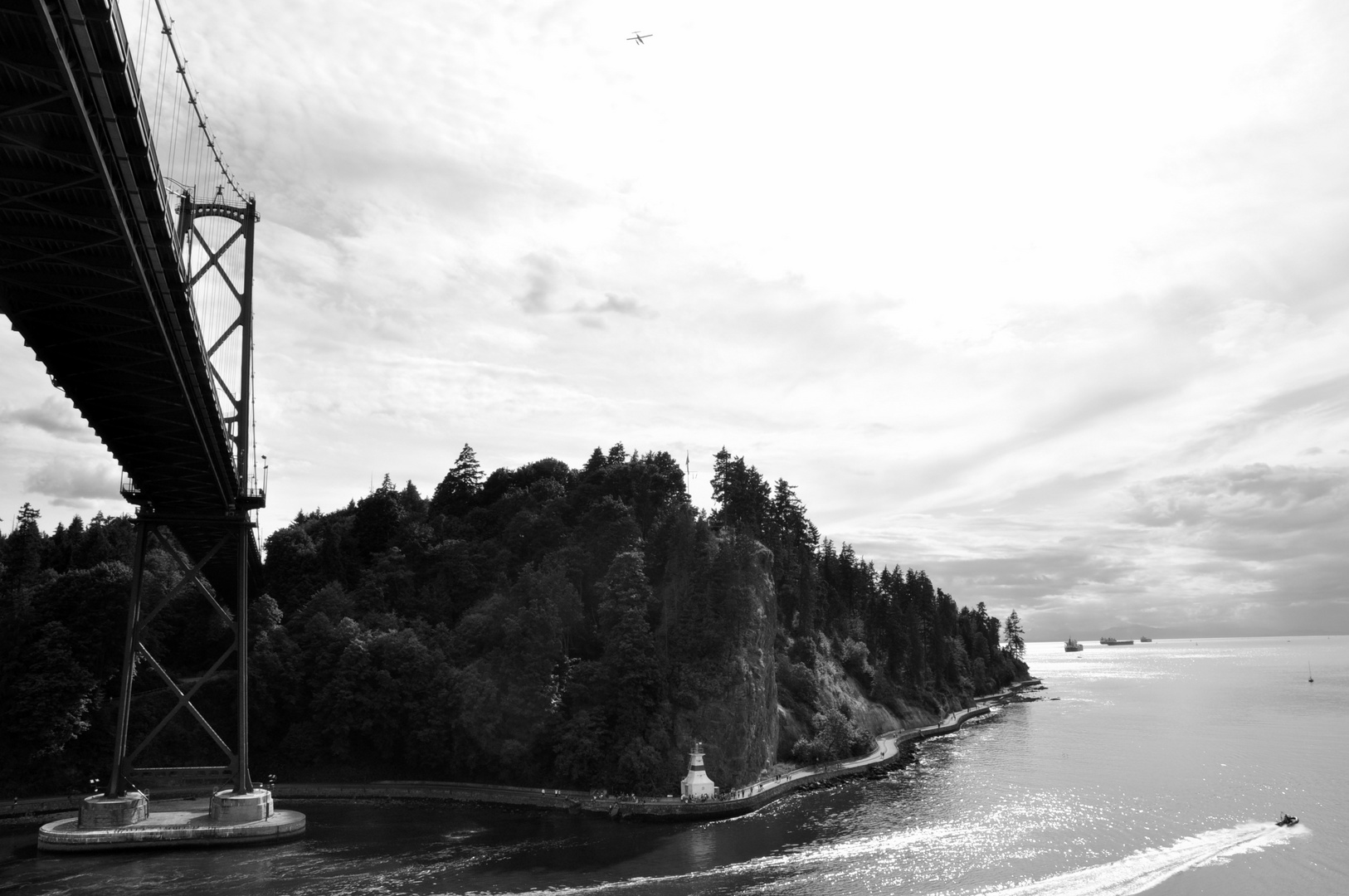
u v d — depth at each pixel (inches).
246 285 4151.1
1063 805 4653.1
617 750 4982.8
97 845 3762.3
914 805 4709.6
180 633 5915.4
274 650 5610.2
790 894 3208.7
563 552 6299.2
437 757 5255.9
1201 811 4461.1
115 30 1696.6
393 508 7268.7
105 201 2037.4
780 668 6609.3
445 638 5816.9
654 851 3779.5
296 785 5182.1
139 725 5315.0
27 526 6929.1
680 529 6038.4
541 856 3703.3
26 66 1641.2
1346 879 3393.2
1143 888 3299.7
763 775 5305.1
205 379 2947.8
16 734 4901.6
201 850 3816.4
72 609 5487.2
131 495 4005.9
